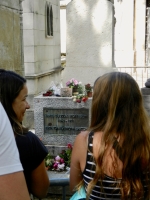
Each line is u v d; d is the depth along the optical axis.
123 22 14.70
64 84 7.86
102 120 1.66
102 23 7.51
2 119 1.21
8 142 1.20
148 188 1.58
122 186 1.53
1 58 5.25
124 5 14.61
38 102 5.65
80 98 5.46
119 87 1.63
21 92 1.92
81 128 5.59
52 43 10.79
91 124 1.70
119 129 1.58
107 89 1.65
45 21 9.91
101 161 1.56
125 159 1.54
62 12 18.30
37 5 9.01
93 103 1.69
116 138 1.57
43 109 5.66
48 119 5.68
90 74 7.69
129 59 14.75
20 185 1.20
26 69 8.79
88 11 7.52
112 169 1.54
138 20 14.79
